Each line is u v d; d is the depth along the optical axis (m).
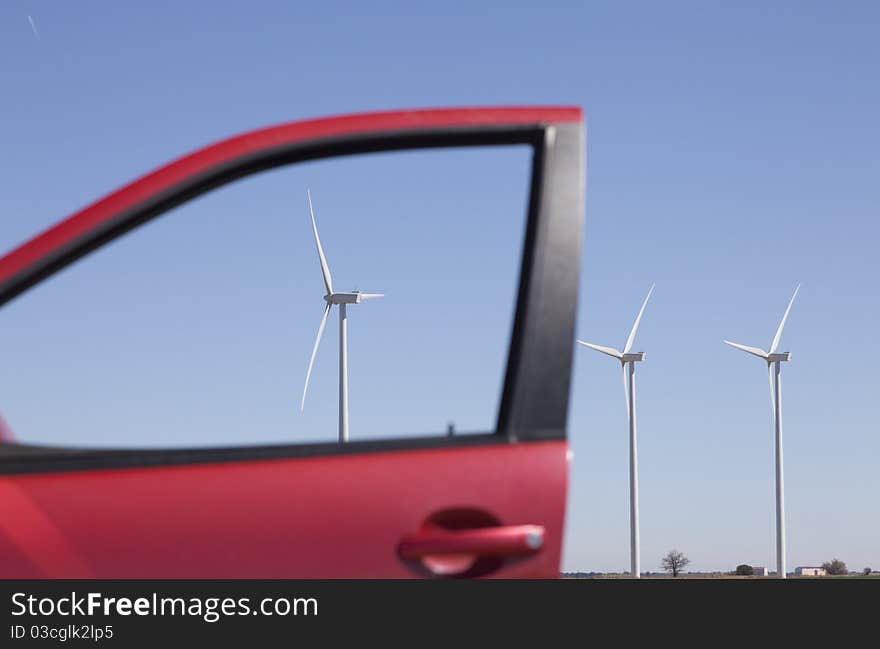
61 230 3.47
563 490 3.53
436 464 3.54
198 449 3.59
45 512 3.42
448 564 3.54
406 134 3.66
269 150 3.61
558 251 3.62
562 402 3.59
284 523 3.47
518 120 3.74
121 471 3.51
